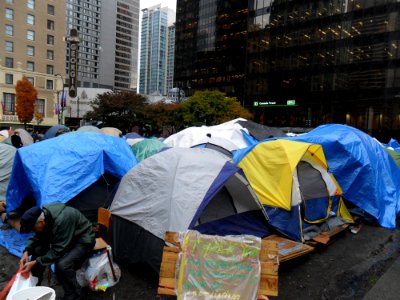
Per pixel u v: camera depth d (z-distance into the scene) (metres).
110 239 5.29
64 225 3.69
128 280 4.66
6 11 53.97
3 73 53.72
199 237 3.67
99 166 6.53
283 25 48.00
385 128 38.12
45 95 59.50
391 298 4.27
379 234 7.05
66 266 3.68
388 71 37.88
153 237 4.66
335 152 7.92
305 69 45.53
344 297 4.34
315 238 6.10
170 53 188.25
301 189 6.27
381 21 38.41
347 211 7.55
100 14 148.62
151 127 36.53
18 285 3.48
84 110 62.88
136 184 5.30
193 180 4.87
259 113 50.84
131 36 176.25
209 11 78.62
